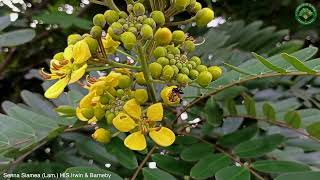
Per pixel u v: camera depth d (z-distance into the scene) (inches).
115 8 8.7
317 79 12.0
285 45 12.0
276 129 10.4
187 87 10.6
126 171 9.1
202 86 8.8
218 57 11.8
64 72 8.6
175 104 8.8
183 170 9.0
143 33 8.2
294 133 10.4
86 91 11.2
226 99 10.3
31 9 16.1
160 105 8.6
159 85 10.7
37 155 10.2
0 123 9.1
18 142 8.8
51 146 10.3
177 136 10.0
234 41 12.6
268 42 12.4
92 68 8.7
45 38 16.0
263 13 15.2
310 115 9.9
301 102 11.7
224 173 8.2
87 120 9.3
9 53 16.6
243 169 8.3
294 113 9.4
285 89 11.9
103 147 9.7
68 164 9.7
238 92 10.4
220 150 9.4
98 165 9.6
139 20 8.4
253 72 9.3
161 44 8.6
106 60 8.7
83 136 10.0
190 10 9.1
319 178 7.6
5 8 15.2
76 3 16.8
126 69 9.1
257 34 12.5
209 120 10.0
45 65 16.3
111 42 9.0
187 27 13.8
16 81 16.0
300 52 9.1
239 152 9.1
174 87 8.6
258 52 12.3
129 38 8.2
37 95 11.2
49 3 16.7
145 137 8.9
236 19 15.4
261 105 10.7
